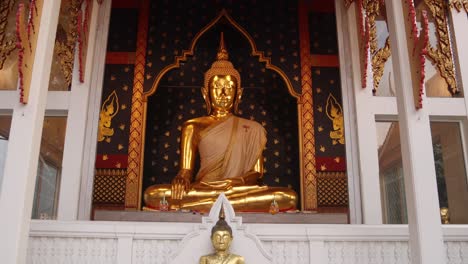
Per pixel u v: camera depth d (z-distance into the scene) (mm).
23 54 4203
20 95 4191
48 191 6449
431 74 6719
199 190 6438
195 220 5699
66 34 6926
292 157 7684
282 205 6359
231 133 7191
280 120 7883
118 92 7348
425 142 4355
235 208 6270
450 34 6836
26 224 4070
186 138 7223
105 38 7340
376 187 6504
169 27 7824
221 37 7801
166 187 6508
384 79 6961
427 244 4125
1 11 6699
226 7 7977
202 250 4438
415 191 4242
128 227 4574
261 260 4445
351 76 7250
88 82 6824
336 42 7719
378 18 7102
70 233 4551
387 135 6855
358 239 4656
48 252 4535
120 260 4516
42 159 6555
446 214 6273
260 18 7957
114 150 7090
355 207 6707
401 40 4602
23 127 4188
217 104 7504
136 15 7723
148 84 7461
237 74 7703
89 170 6793
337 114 7367
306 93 7484
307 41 7750
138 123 7223
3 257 3893
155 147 7641
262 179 7578
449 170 6465
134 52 7547
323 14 7883
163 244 4594
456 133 6637
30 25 4312
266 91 8039
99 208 6855
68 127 6574
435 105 6531
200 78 8000
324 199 7004
